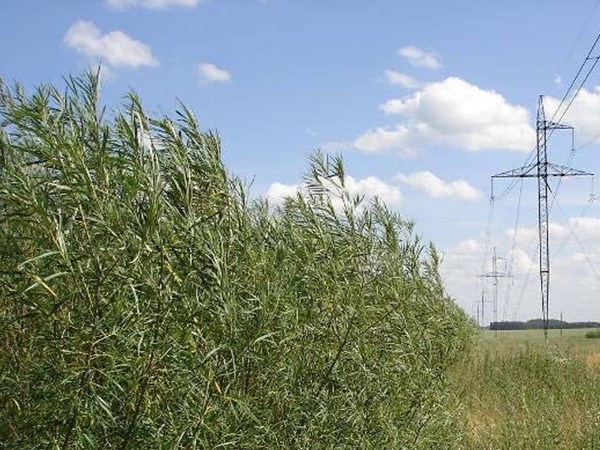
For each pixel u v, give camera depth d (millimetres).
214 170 7230
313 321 8648
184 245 6219
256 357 6938
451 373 17953
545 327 38938
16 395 5949
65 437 5602
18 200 5531
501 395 16953
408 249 11586
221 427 6434
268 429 7180
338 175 9828
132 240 5719
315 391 8398
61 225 5391
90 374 5590
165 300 5891
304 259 8695
